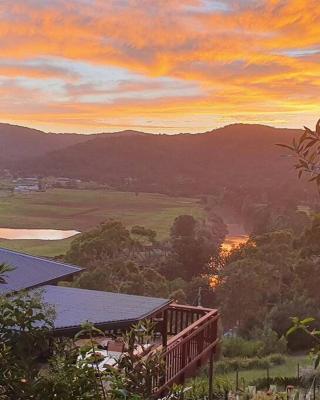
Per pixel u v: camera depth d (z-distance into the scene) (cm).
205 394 944
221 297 3328
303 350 2245
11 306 315
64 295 722
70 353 329
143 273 3114
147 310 675
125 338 365
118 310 661
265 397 912
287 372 1661
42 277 748
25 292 341
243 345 2197
